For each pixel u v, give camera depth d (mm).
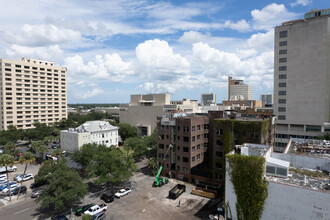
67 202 42656
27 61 135875
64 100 152250
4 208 43875
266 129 54688
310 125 84062
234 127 53000
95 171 49062
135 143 78125
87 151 61562
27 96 129500
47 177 42562
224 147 53656
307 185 29312
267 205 30266
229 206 34062
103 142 92062
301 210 27641
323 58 79438
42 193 40312
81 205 45062
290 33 85562
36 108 134500
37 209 43469
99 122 96375
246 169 31547
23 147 102688
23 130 116000
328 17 77750
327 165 35781
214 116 61969
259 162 30625
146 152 77312
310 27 81250
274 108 91188
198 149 60625
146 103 138000
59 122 132000
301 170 34688
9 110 121375
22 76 126812
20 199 48219
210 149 62875
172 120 60188
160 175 63562
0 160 47469
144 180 60062
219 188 51188
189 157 57594
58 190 38500
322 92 80500
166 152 62000
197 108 148875
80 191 40219
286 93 87875
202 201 46812
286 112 88312
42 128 111438
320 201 26281
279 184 29141
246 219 31953
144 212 42094
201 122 61031
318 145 45406
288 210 28625
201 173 56500
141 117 129000
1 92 119875
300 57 83938
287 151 44031
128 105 145000
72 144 83438
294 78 85688
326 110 82375
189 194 50562
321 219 26266
